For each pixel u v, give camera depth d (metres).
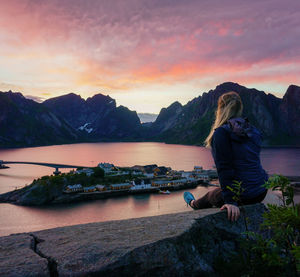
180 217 4.14
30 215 85.25
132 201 100.75
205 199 5.18
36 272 2.59
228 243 3.95
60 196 103.25
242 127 4.33
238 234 4.00
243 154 4.29
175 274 3.12
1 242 3.46
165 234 3.44
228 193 4.16
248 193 4.22
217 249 3.82
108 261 2.86
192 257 3.38
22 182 151.00
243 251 3.71
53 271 2.79
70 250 3.09
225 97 4.89
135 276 2.92
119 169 178.25
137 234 3.54
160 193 114.38
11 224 75.94
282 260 2.80
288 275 2.89
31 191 101.19
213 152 4.47
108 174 156.00
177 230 3.55
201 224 3.88
